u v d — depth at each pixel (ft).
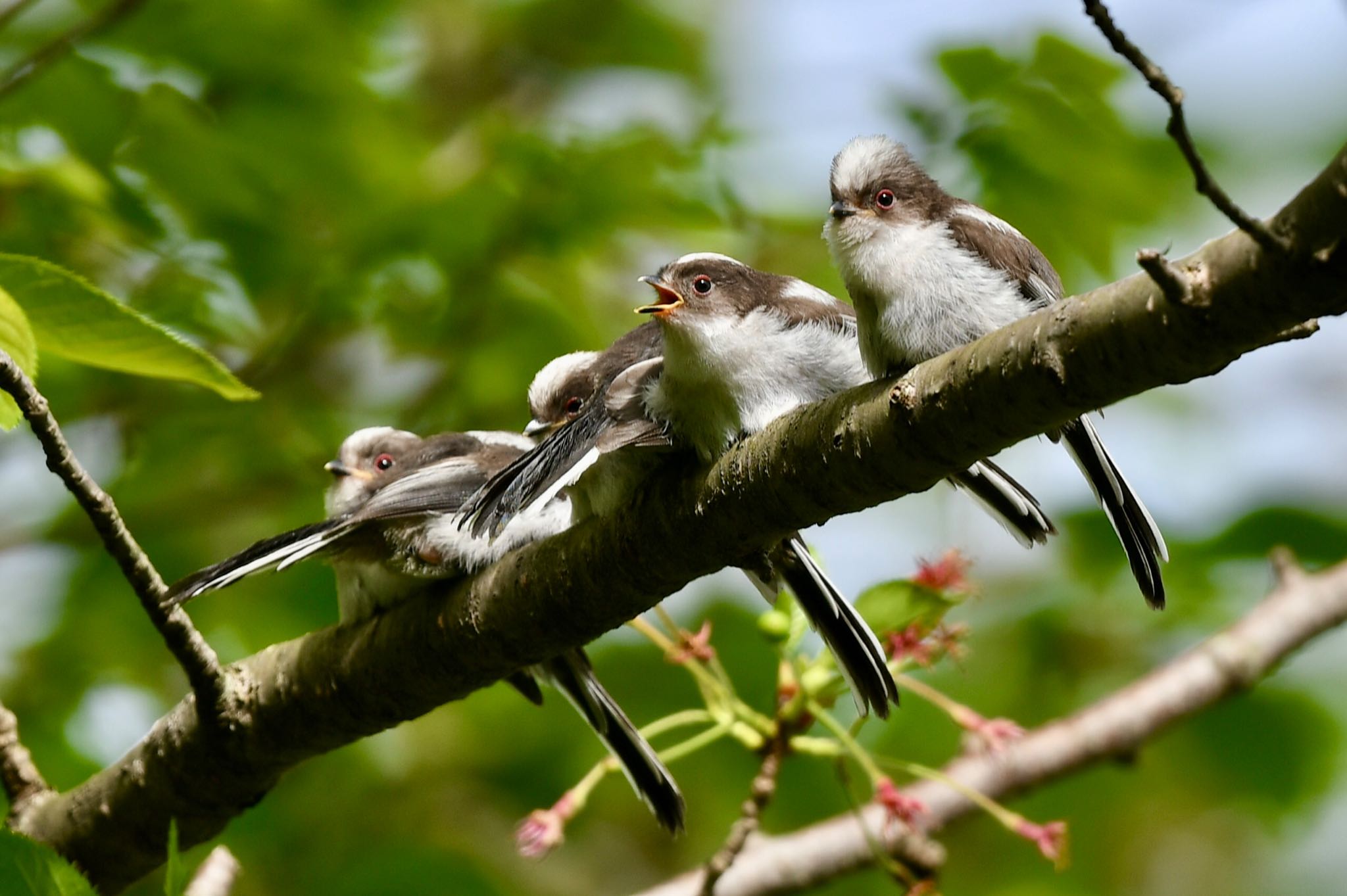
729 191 38.81
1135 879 46.19
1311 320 16.48
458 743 44.45
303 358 39.06
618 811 45.06
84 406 38.22
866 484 19.70
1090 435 21.79
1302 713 41.93
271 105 37.93
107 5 35.55
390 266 38.09
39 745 38.14
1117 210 37.27
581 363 30.91
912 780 41.01
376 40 42.80
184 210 35.78
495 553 27.45
